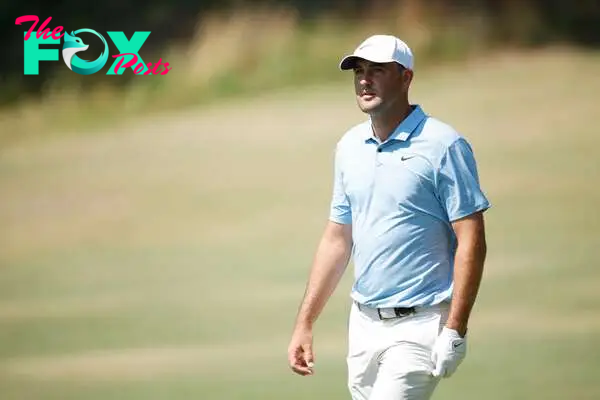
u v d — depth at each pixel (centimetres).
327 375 3094
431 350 1606
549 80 7625
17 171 6925
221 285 4306
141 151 7050
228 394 2903
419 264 1623
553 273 4038
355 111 7406
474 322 3512
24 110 9194
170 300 4138
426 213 1617
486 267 4194
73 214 5759
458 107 6938
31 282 4600
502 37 9044
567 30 9194
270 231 5072
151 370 3244
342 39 9162
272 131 7088
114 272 4681
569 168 5509
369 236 1642
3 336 3766
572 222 4684
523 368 2992
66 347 3559
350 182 1666
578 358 3038
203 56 9325
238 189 5831
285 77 8862
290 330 3656
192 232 5194
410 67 1633
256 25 9456
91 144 7581
